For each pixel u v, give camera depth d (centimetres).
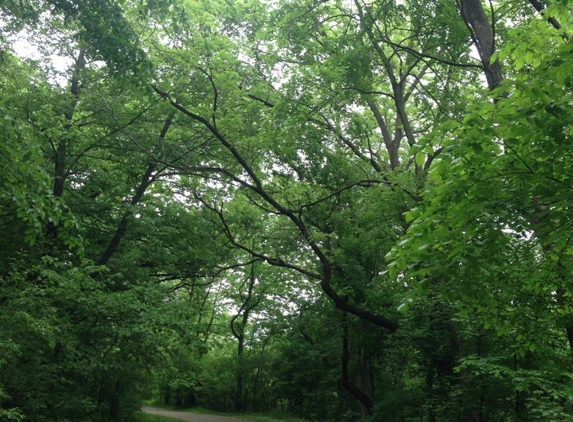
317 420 3134
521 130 511
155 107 1609
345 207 2053
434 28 1445
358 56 1502
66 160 1686
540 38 625
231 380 3962
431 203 598
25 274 1194
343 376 2286
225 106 1622
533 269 714
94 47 1322
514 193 564
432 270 640
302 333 2905
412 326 1557
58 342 1225
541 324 820
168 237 1975
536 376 1011
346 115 1775
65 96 1645
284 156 1842
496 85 1091
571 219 575
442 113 1636
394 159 1950
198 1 1672
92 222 1786
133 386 2109
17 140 798
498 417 1353
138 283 1616
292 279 2677
